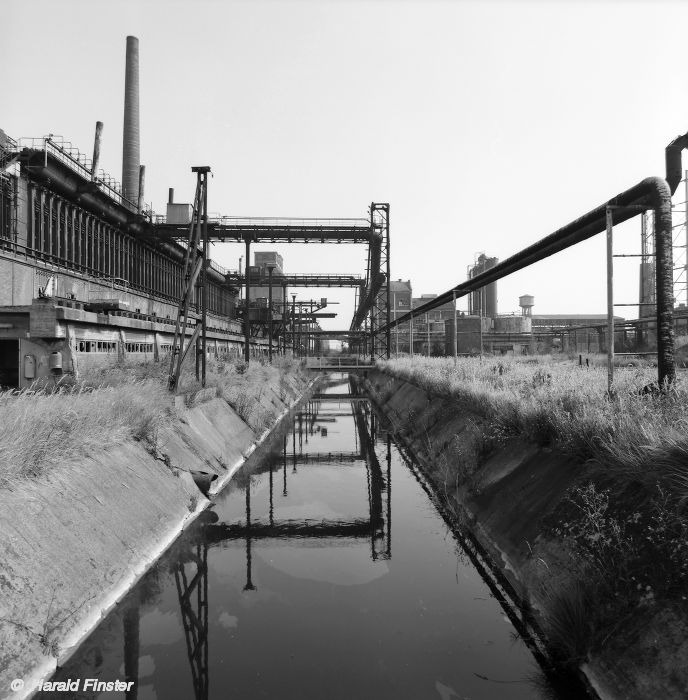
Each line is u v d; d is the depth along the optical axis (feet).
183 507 33.58
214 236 131.03
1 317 49.06
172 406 43.57
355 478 48.11
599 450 22.02
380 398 110.93
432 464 46.32
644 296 129.18
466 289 78.38
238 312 233.76
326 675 17.75
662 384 27.12
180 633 20.65
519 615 21.21
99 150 116.57
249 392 70.59
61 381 44.60
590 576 17.21
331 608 22.97
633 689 13.43
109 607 21.16
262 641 20.12
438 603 23.36
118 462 29.40
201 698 16.42
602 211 33.27
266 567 27.63
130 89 162.20
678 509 15.51
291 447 63.46
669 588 14.25
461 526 32.01
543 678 17.29
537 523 22.97
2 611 16.10
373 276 166.50
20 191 86.79
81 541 21.80
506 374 57.52
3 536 17.99
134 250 138.21
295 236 130.00
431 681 17.44
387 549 30.30
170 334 88.22
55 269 84.07
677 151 32.58
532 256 49.93
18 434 21.68
